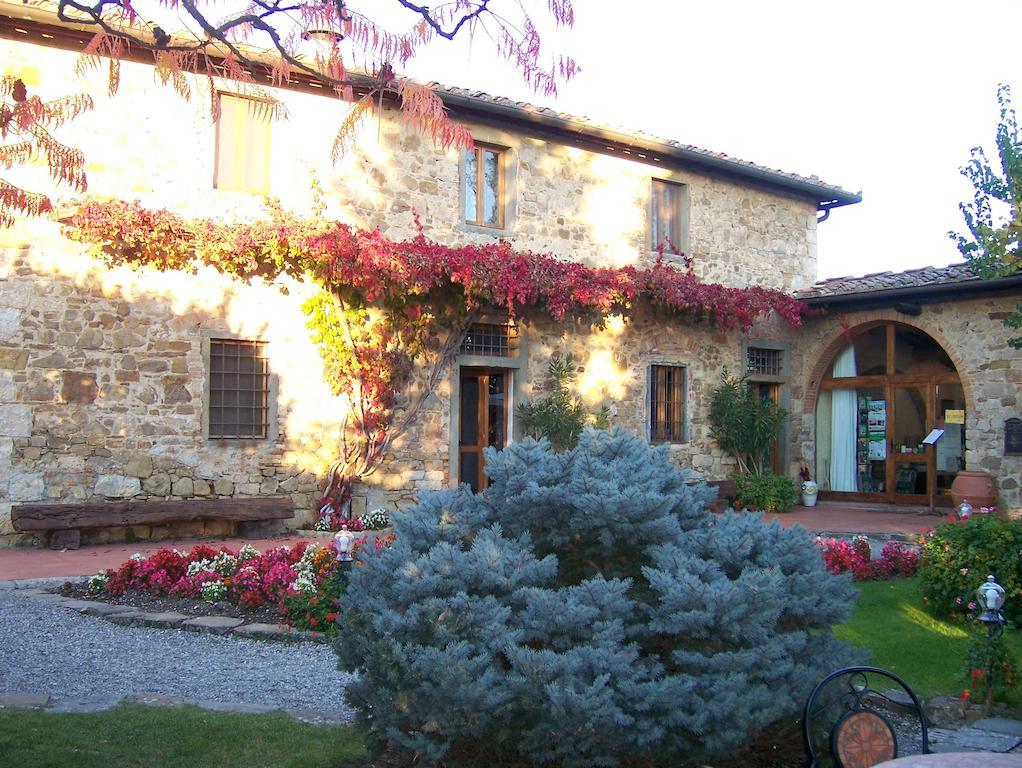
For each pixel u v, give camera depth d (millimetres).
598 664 3078
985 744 4355
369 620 3445
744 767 3576
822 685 3314
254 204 10367
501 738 3170
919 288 13078
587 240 13008
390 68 3865
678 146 13445
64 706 4375
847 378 14961
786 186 15164
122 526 9516
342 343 10781
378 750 3535
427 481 11445
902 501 14234
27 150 4289
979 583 6191
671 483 3971
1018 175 10148
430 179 11617
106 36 4039
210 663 5434
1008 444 12570
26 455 9109
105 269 9523
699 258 14156
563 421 12211
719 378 14445
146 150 9758
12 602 6801
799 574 3605
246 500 9953
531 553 3582
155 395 9750
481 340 12219
